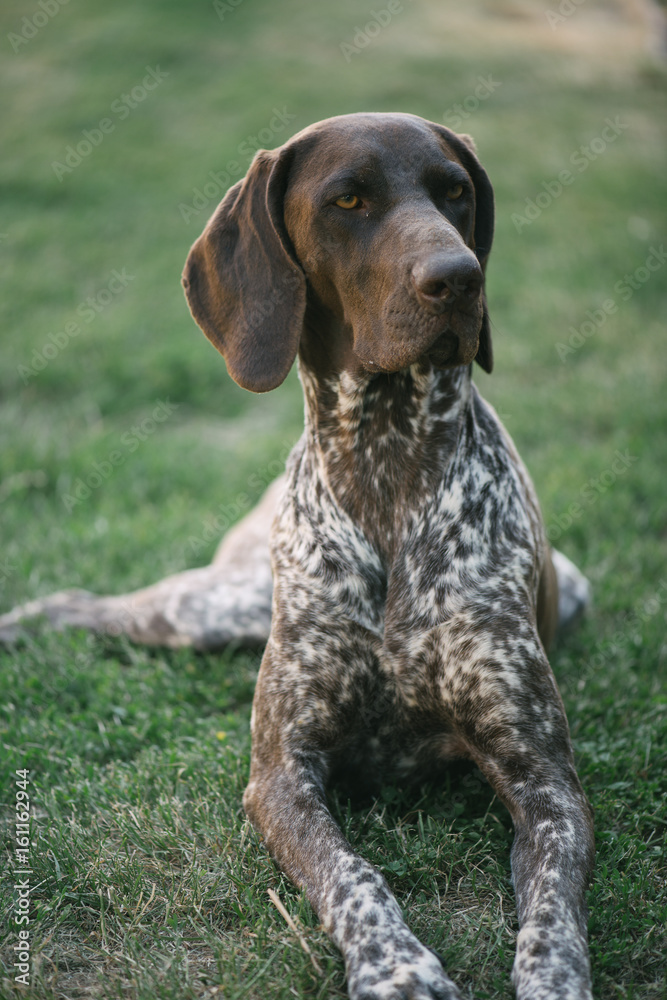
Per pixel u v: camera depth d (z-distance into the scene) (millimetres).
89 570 5801
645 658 4664
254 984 2750
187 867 3299
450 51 19984
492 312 10125
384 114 3607
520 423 7531
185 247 12281
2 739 4199
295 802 3275
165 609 4891
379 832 3395
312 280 3596
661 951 2859
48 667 4777
